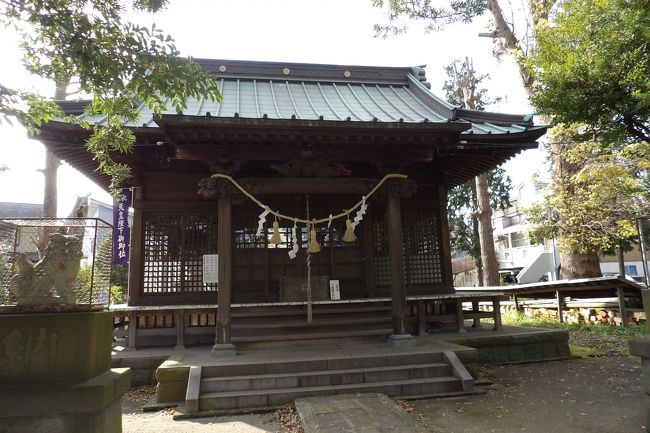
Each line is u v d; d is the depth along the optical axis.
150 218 9.53
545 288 14.44
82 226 4.02
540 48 7.95
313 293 9.63
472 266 40.97
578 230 14.69
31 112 4.10
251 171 9.44
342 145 8.60
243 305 8.38
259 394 6.30
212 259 9.31
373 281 10.09
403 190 8.70
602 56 6.51
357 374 6.84
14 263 3.83
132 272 9.20
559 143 13.90
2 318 3.45
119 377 3.77
